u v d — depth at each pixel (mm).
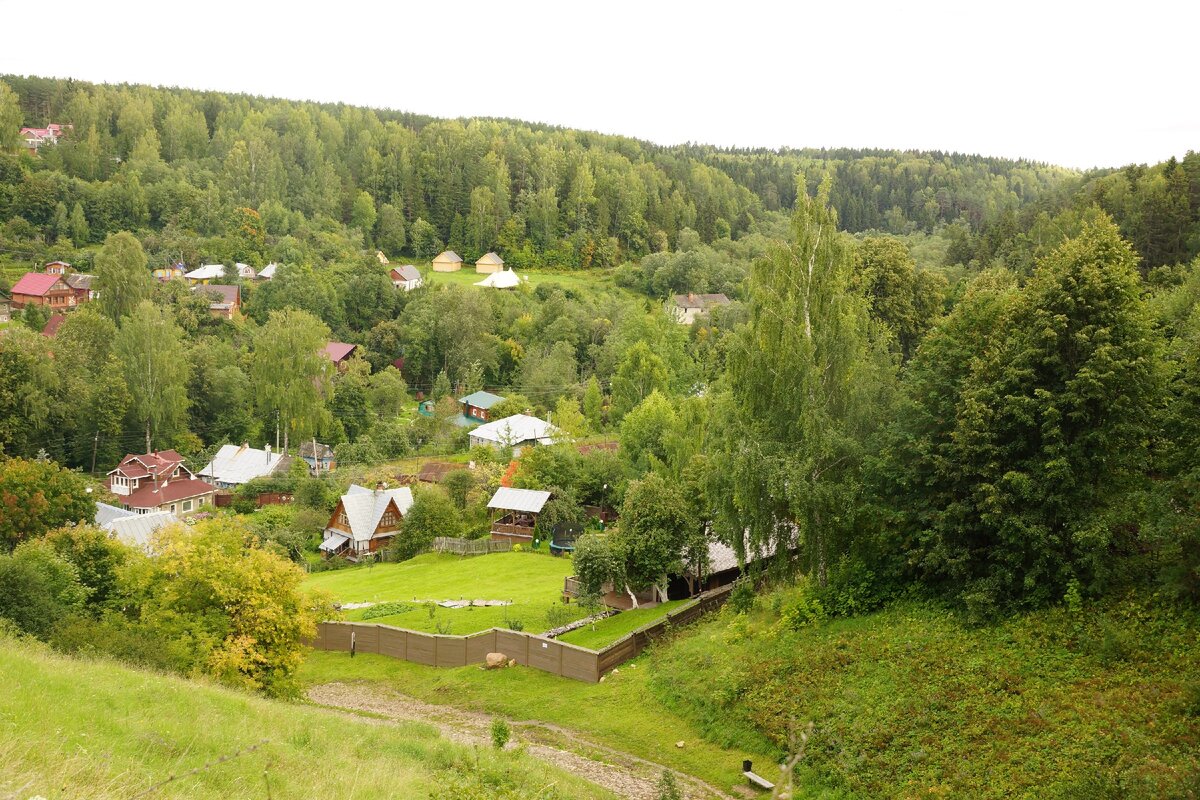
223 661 29609
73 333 91875
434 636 38688
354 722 24938
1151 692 21609
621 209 186500
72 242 138250
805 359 30625
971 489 27797
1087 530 25047
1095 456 25812
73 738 15344
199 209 151125
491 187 185250
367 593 53281
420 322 124312
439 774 19000
